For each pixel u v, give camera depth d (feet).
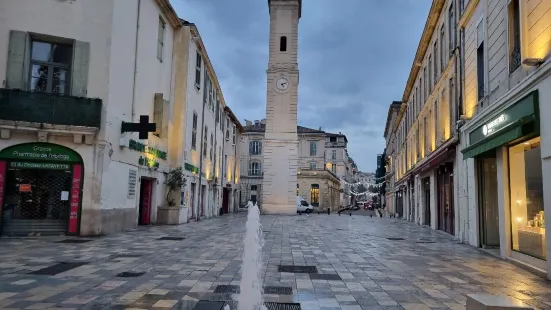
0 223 44.27
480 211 43.24
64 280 23.44
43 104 45.11
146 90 61.05
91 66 47.80
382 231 65.98
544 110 26.32
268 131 136.26
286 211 133.28
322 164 226.79
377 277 26.21
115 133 50.19
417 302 20.01
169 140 72.28
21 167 45.34
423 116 85.56
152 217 66.23
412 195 102.01
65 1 47.44
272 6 139.54
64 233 46.21
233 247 39.29
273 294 21.24
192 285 22.85
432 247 43.39
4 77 45.03
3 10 45.62
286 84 137.08
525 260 30.40
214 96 108.06
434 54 74.18
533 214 29.63
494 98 37.09
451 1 59.11
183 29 75.25
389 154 200.03
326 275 26.68
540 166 28.48
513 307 11.59
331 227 73.87
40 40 47.34
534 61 26.63
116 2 50.01
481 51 43.14
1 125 43.93
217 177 115.14
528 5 29.63
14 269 26.48
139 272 26.30
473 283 24.64
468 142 46.37
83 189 46.44
